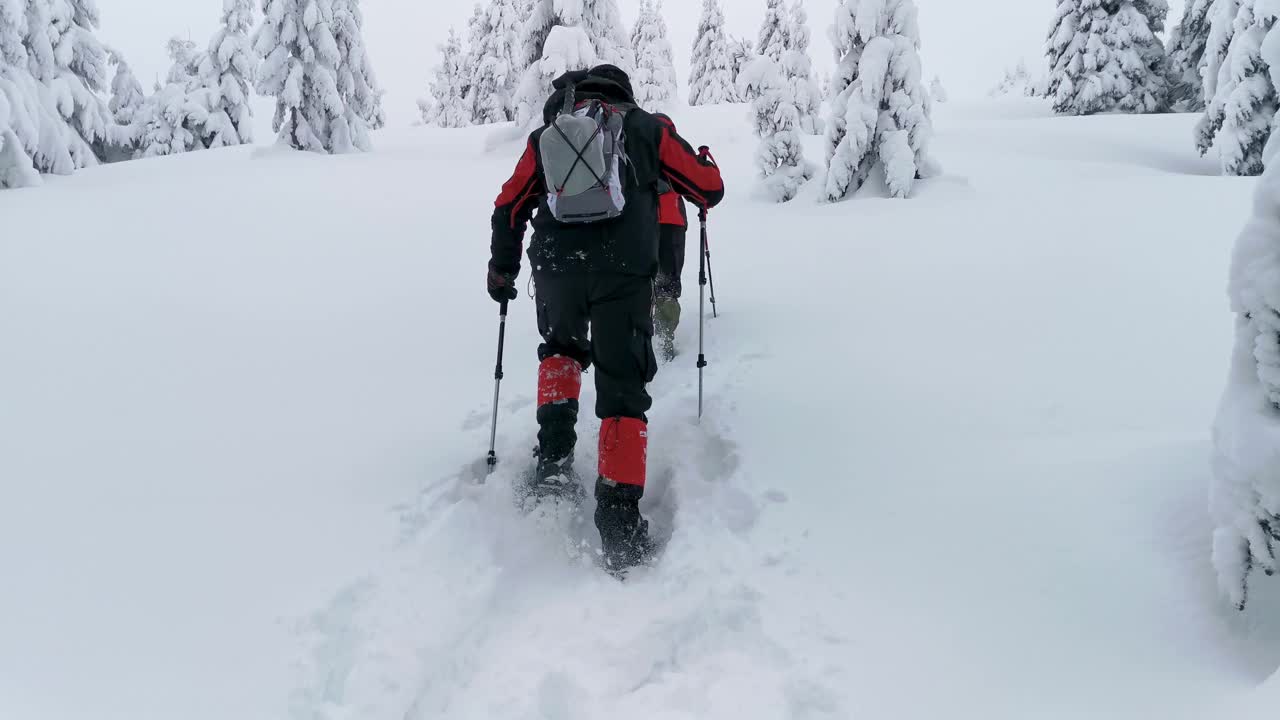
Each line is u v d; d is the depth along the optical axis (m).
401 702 1.82
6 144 11.85
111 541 2.36
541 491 2.63
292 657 1.90
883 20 9.92
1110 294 4.57
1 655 1.86
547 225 2.55
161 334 4.50
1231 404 1.69
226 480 2.77
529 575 2.38
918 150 10.03
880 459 2.81
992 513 2.37
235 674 1.85
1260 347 1.62
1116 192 8.52
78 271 6.02
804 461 2.83
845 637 1.94
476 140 22.58
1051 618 1.91
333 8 18.86
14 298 5.17
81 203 9.90
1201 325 3.90
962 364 3.68
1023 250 6.00
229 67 27.17
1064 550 2.13
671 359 4.11
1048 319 4.23
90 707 1.72
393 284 5.83
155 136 26.45
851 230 7.62
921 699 1.72
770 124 10.99
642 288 2.50
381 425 3.27
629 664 1.97
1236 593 1.70
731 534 2.44
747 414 3.27
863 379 3.59
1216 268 4.94
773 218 8.92
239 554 2.31
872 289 5.18
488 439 3.13
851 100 9.99
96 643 1.92
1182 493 2.20
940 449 2.84
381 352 4.24
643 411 2.52
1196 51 23.69
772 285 5.52
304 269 6.32
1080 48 24.50
